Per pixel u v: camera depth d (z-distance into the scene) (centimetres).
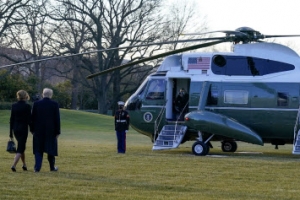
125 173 2311
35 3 9800
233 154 3431
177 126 3438
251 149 4206
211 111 3397
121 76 10600
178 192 1867
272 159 2967
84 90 11856
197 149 3288
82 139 5422
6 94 9450
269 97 3331
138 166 2552
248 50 3394
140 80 10638
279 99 3319
